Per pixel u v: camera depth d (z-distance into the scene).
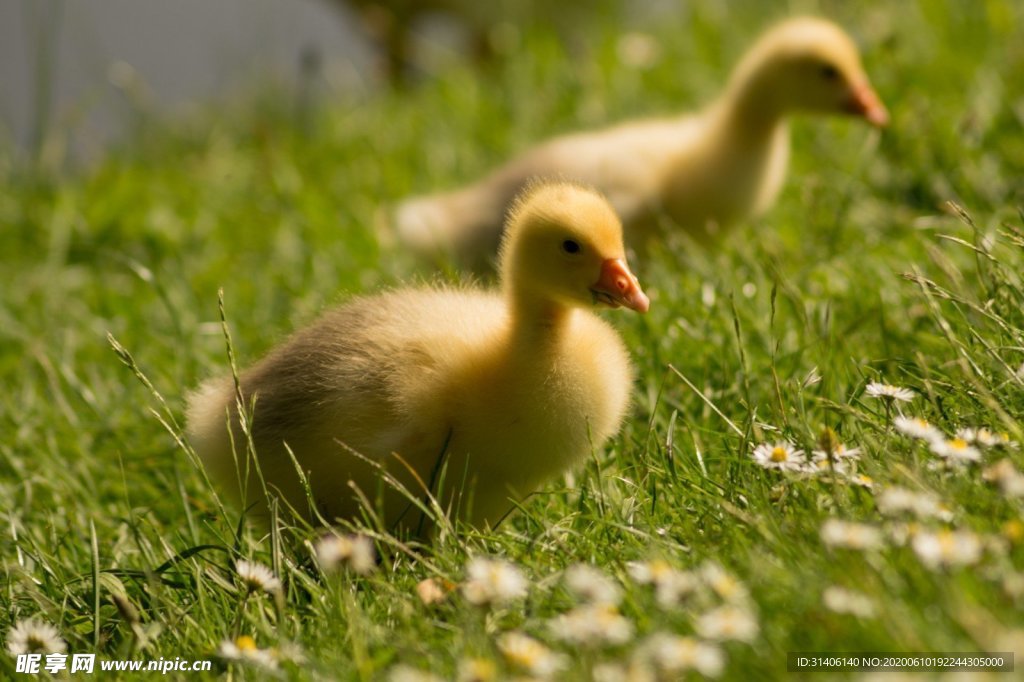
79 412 12.82
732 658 6.59
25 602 9.25
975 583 6.53
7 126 22.00
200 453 10.00
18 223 19.33
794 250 13.68
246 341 13.56
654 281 12.63
